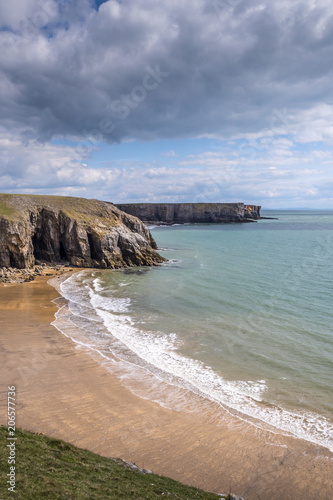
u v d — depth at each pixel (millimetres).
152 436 16219
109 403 18953
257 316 35438
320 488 13422
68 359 24500
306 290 46594
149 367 23766
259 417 18125
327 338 29188
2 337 28031
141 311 37062
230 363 24469
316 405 19188
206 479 13602
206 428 17094
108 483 11273
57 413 17438
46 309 37219
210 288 47969
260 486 13398
